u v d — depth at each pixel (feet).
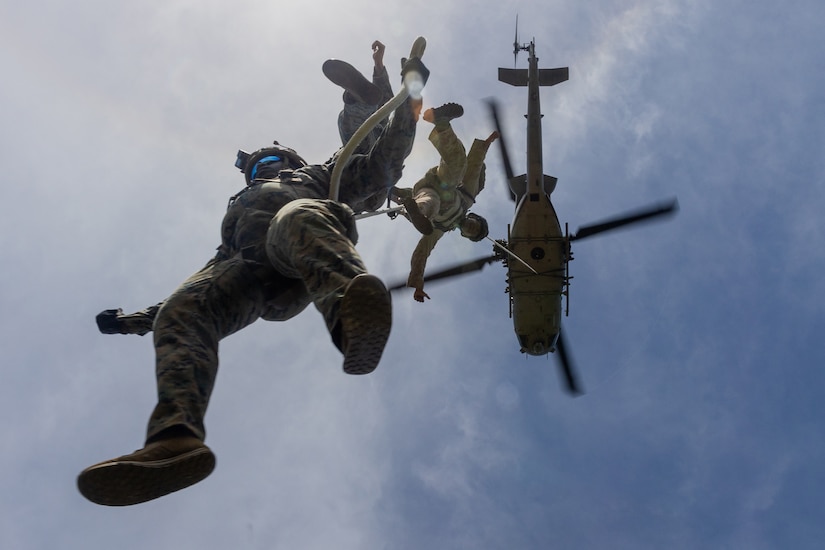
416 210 19.92
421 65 16.69
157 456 12.59
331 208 15.56
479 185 24.32
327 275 13.82
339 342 13.32
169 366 14.25
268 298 17.02
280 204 17.93
